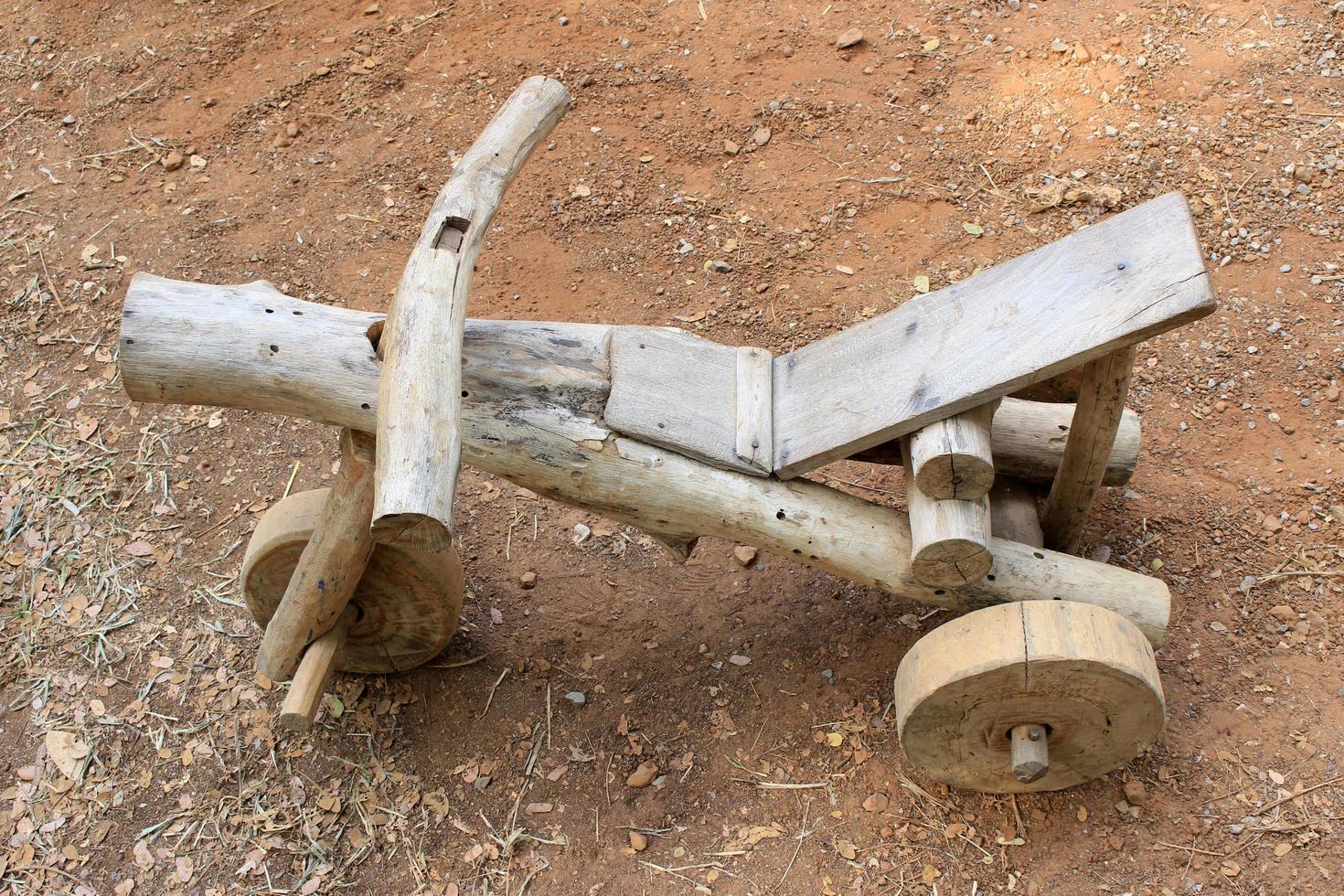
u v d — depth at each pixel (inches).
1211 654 74.9
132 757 75.9
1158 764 71.7
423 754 75.7
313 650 72.4
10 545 83.5
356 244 95.8
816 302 89.8
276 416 88.6
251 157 101.7
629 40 105.6
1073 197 91.8
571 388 69.1
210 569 82.3
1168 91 96.7
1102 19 101.7
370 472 70.1
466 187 69.8
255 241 96.3
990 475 65.9
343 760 75.6
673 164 97.7
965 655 65.4
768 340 88.6
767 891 70.2
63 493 85.4
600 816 73.1
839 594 79.3
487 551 82.6
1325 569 77.0
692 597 80.1
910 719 67.0
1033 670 64.9
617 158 98.3
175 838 73.5
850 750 73.7
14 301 94.3
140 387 69.3
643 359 70.3
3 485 85.9
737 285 91.3
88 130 104.5
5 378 91.0
